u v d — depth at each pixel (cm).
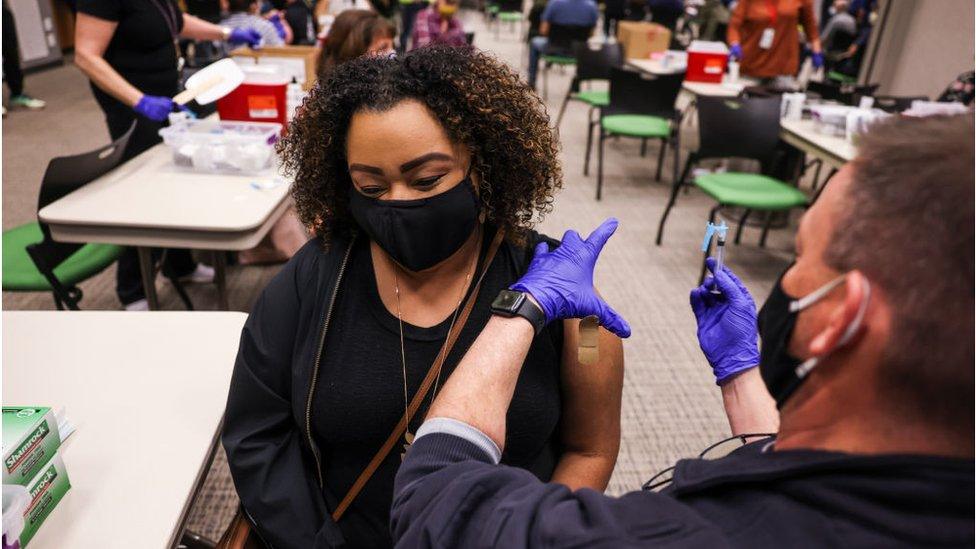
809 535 39
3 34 535
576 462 99
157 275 288
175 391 109
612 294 295
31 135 492
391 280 91
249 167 214
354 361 89
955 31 415
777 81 423
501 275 92
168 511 86
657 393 227
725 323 88
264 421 95
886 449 41
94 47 233
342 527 95
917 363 37
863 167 41
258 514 92
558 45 656
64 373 112
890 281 38
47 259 185
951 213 35
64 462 93
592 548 42
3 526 72
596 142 549
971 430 38
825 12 723
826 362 43
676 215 393
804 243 46
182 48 500
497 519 47
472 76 83
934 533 36
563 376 95
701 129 325
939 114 42
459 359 88
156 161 226
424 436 61
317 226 94
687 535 42
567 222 374
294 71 296
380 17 265
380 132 79
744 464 46
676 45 568
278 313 93
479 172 87
